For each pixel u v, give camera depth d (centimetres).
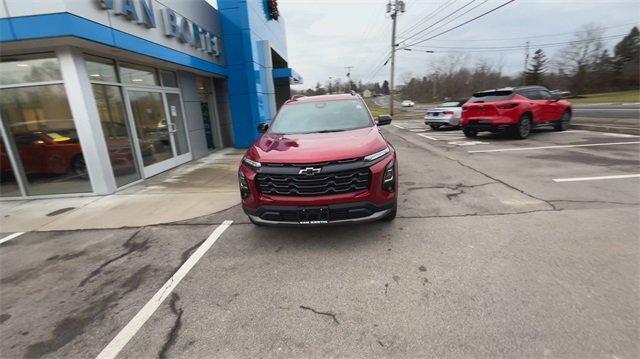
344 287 311
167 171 912
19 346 265
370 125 477
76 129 652
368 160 365
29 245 462
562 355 218
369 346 238
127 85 778
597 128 1180
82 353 252
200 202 602
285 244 408
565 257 338
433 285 305
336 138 415
